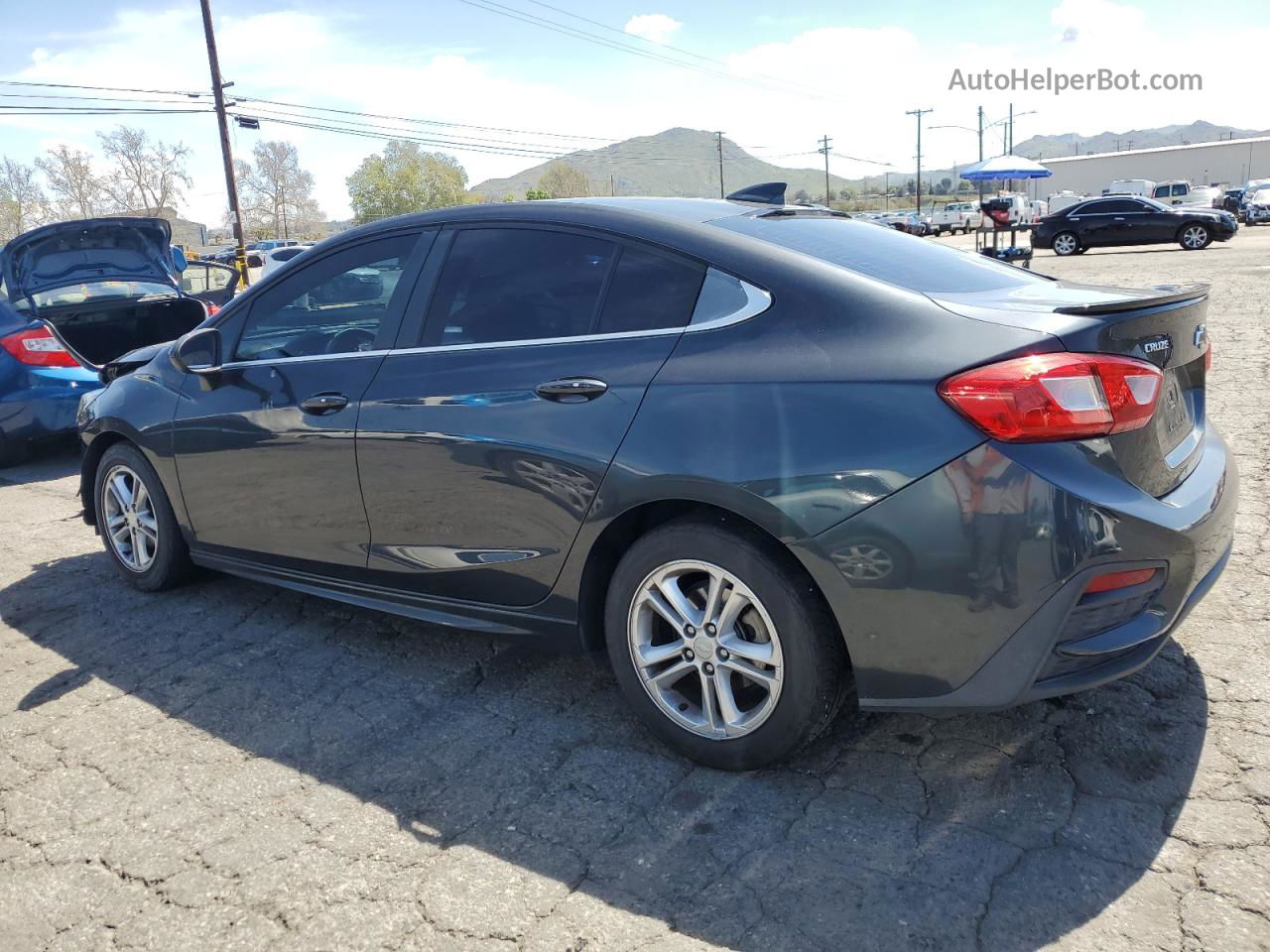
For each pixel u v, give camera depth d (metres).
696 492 2.51
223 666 3.59
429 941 2.11
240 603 4.23
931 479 2.25
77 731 3.16
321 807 2.65
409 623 3.92
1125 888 2.13
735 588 2.54
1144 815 2.38
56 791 2.81
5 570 4.86
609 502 2.68
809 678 2.47
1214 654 3.16
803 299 2.55
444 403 3.03
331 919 2.20
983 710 2.33
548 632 2.99
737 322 2.61
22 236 7.36
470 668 3.47
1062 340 2.25
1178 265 18.56
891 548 2.29
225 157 32.91
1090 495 2.21
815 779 2.62
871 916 2.10
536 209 3.12
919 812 2.45
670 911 2.16
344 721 3.13
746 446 2.44
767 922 2.10
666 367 2.64
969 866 2.24
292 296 3.67
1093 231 25.84
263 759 2.92
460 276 3.19
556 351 2.87
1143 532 2.27
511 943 2.09
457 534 3.07
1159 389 2.39
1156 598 2.38
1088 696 2.95
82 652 3.80
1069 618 2.26
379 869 2.37
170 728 3.15
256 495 3.68
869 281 2.57
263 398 3.59
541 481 2.81
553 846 2.42
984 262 3.13
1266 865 2.17
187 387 3.95
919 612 2.30
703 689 2.66
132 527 4.37
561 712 3.11
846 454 2.32
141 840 2.55
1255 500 4.64
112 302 7.77
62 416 7.02
